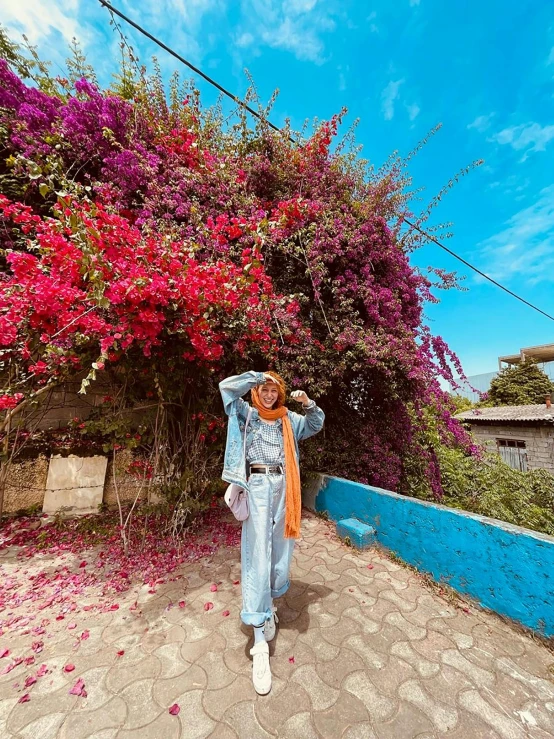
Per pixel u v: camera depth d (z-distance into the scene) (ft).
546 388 50.90
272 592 6.21
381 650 5.79
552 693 4.96
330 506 11.69
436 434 18.02
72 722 4.49
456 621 6.54
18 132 10.57
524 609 6.12
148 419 10.02
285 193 13.46
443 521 7.68
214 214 11.63
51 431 11.43
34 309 7.25
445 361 14.49
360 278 12.78
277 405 6.84
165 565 8.70
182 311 8.19
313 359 11.83
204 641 6.02
